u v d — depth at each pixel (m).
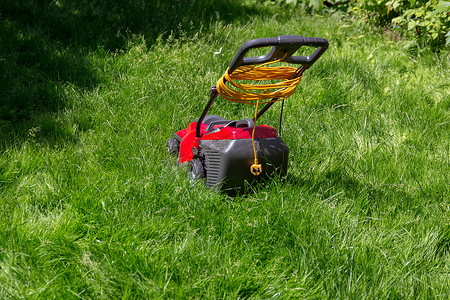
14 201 3.12
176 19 7.33
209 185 3.43
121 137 4.25
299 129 4.59
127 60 5.80
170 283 2.46
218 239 2.84
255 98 3.11
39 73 5.42
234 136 3.29
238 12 8.21
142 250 2.66
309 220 3.01
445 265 2.81
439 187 3.63
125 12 7.46
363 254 2.75
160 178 3.46
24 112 4.75
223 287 2.44
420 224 3.12
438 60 6.40
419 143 4.47
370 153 4.29
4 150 3.91
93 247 2.68
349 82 5.71
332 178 3.82
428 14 6.39
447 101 5.32
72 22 6.82
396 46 6.95
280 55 2.77
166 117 4.74
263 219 3.06
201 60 5.86
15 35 6.08
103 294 2.35
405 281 2.59
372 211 3.36
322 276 2.54
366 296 2.42
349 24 7.91
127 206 3.10
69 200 3.22
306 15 8.53
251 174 3.34
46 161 3.78
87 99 4.94
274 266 2.63
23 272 2.46
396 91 5.55
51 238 2.75
